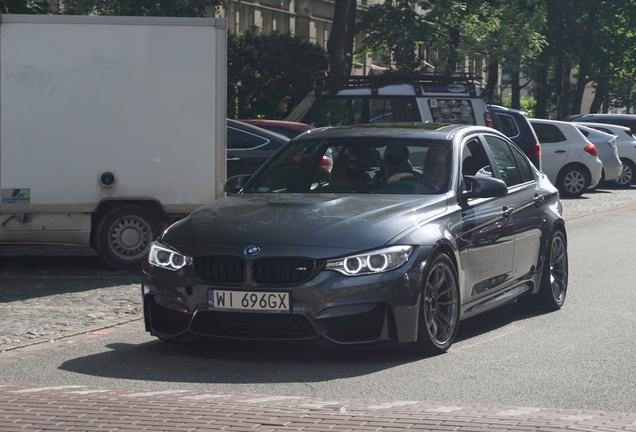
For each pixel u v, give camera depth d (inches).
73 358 289.6
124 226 486.9
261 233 277.0
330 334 267.9
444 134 334.0
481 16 1615.4
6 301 398.6
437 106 783.1
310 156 336.8
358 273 268.4
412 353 288.4
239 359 285.0
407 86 782.5
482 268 320.2
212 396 228.4
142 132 479.5
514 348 301.7
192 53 480.4
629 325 343.9
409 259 275.7
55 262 529.7
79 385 252.7
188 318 278.5
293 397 229.0
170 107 480.4
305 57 1563.7
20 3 679.1
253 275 269.9
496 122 830.5
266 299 268.2
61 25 473.1
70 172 476.1
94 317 362.3
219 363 279.7
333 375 263.7
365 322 270.2
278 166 339.3
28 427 194.5
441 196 306.8
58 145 474.6
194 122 481.7
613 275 478.0
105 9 999.0
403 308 273.3
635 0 2108.8
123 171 479.2
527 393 243.6
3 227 475.8
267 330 271.6
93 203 477.7
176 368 273.7
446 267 292.4
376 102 780.0
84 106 475.5
